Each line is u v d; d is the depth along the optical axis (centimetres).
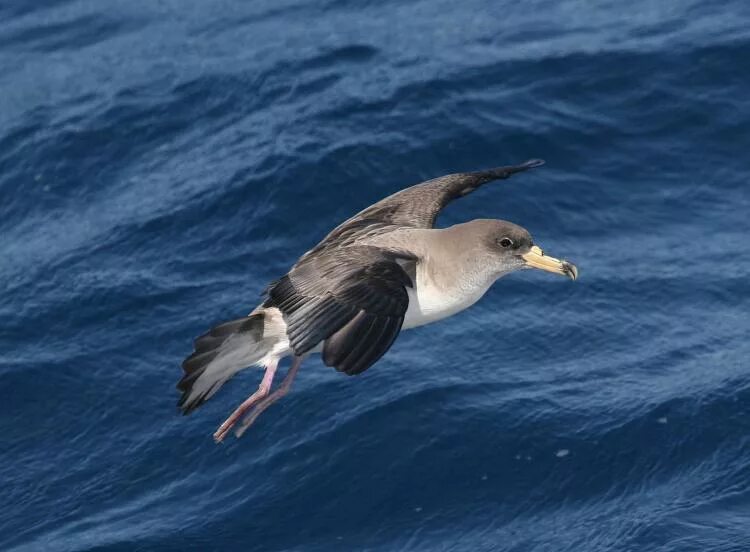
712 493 1485
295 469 1559
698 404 1598
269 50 2306
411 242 1148
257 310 1098
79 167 2084
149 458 1603
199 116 2169
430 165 1998
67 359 1734
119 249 1905
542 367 1689
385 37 2319
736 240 1880
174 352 1738
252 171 1992
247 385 1680
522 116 2078
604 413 1598
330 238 1162
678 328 1739
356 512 1503
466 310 1780
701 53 2169
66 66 2348
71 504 1557
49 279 1862
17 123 2188
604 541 1435
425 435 1582
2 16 2530
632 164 2008
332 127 2072
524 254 1190
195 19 2448
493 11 2370
